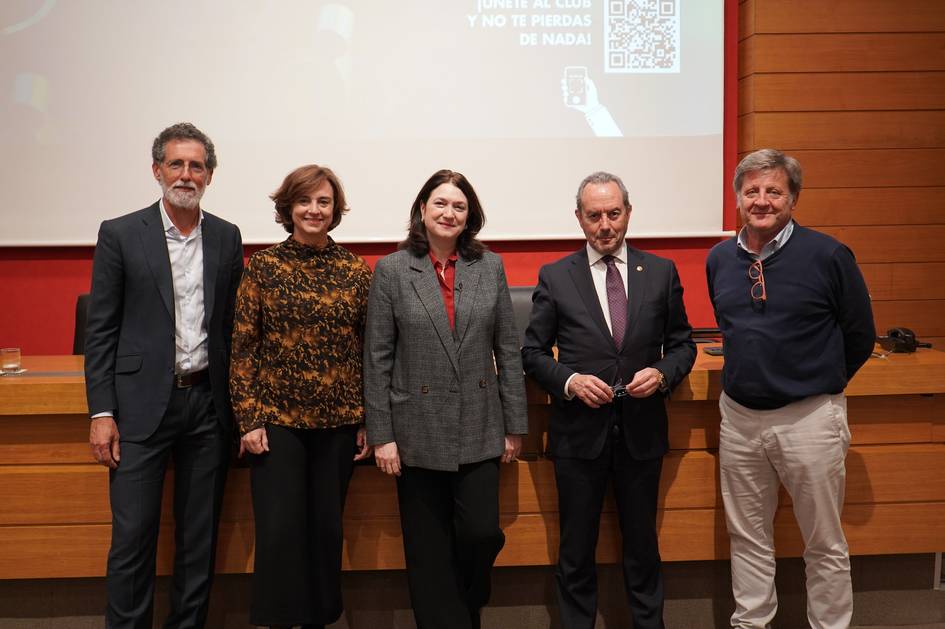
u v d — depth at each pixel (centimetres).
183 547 209
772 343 198
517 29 390
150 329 202
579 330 208
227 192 388
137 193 385
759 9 391
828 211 401
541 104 394
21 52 376
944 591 235
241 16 380
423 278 201
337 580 206
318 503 204
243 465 224
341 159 391
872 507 228
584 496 210
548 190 399
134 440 200
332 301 199
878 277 407
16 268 392
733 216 407
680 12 393
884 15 394
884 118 398
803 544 228
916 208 404
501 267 210
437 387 198
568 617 214
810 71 394
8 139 379
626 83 395
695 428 229
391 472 200
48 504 218
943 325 410
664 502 227
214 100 383
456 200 199
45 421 219
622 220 207
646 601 213
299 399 197
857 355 202
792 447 200
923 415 230
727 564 235
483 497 200
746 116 405
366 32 386
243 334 199
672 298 212
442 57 389
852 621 235
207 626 227
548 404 227
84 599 225
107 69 378
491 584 231
